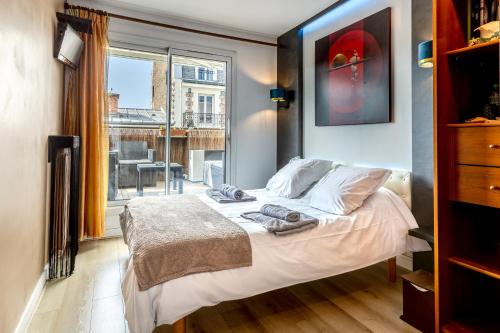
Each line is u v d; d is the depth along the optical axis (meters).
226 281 1.70
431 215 2.45
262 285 1.81
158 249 1.60
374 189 2.48
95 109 3.28
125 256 3.03
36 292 2.14
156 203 2.70
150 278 1.53
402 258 2.76
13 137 1.67
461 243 1.73
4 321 1.54
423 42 2.28
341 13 3.43
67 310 2.06
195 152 4.15
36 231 2.17
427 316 1.80
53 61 2.66
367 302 2.18
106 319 1.96
